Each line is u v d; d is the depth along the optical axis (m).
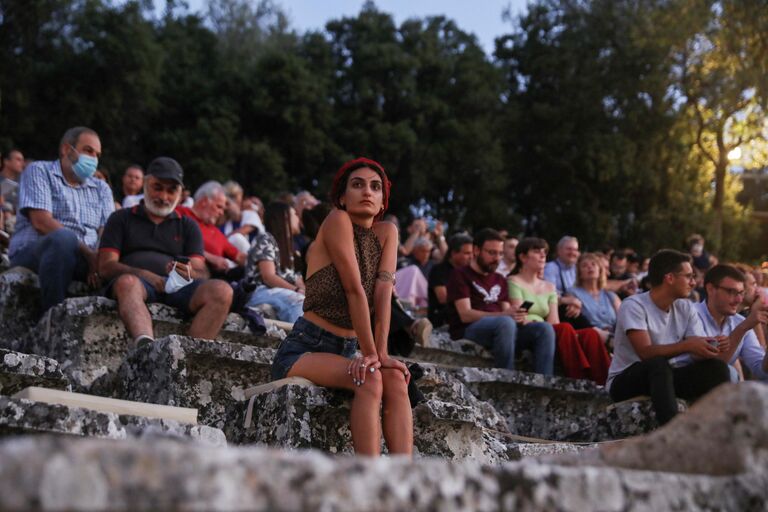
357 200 4.00
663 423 5.79
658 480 1.70
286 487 1.27
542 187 26.45
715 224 25.03
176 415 3.15
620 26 26.22
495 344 7.53
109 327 5.86
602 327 8.65
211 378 4.84
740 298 6.59
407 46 26.98
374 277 3.98
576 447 4.69
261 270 7.01
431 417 4.11
